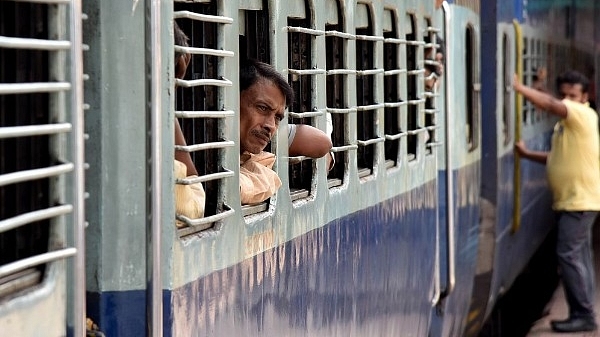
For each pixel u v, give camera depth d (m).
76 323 8.70
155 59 9.63
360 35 17.23
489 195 28.98
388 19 19.12
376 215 18.28
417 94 21.27
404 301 20.69
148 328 9.79
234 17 11.54
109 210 9.81
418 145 21.47
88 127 9.74
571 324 32.12
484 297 28.91
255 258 12.31
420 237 21.84
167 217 9.93
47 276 8.52
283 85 12.58
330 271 15.62
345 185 16.41
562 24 45.44
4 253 8.29
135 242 9.88
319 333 15.11
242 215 11.80
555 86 43.22
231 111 11.21
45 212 8.27
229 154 11.38
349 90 16.27
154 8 9.62
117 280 9.86
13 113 8.32
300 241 14.12
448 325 24.92
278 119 12.77
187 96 11.00
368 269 17.86
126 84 9.76
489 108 29.12
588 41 53.84
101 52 9.69
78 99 8.55
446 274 24.16
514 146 33.00
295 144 13.91
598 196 31.47
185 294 10.30
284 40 13.42
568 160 31.66
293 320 13.86
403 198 20.23
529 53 36.59
